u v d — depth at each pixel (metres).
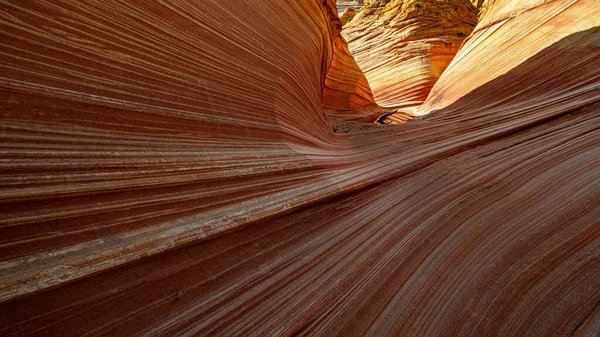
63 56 2.38
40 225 1.91
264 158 3.88
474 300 2.51
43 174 2.01
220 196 3.01
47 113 2.20
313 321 2.40
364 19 28.31
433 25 24.30
